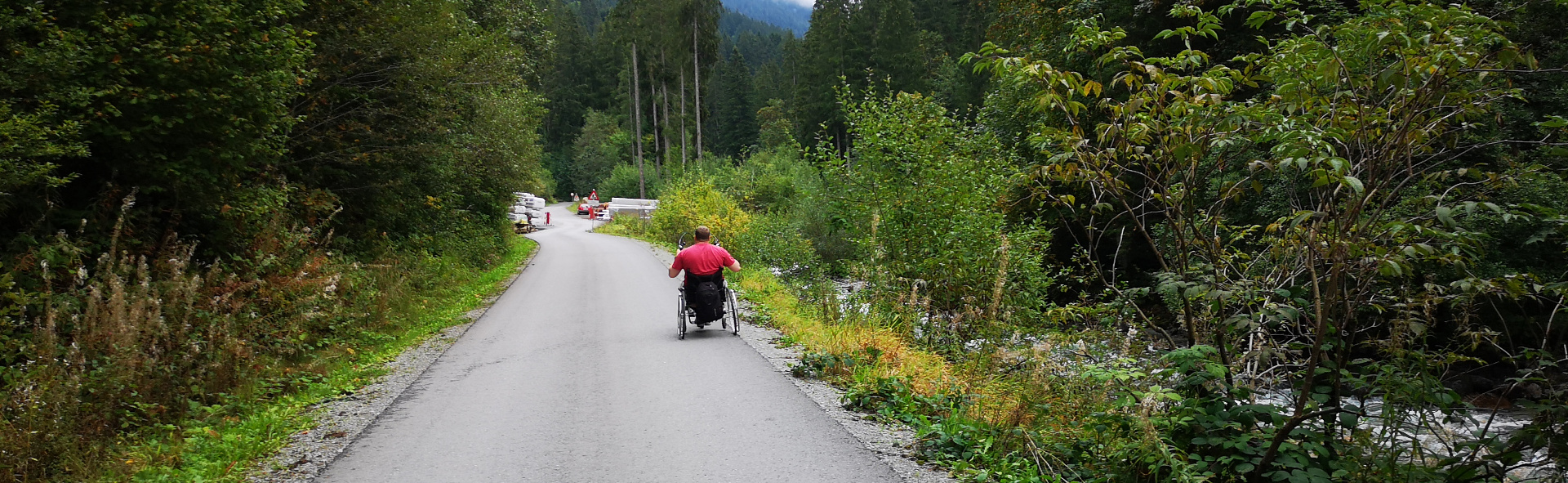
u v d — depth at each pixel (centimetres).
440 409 663
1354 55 408
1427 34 366
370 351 980
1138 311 563
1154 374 470
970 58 520
